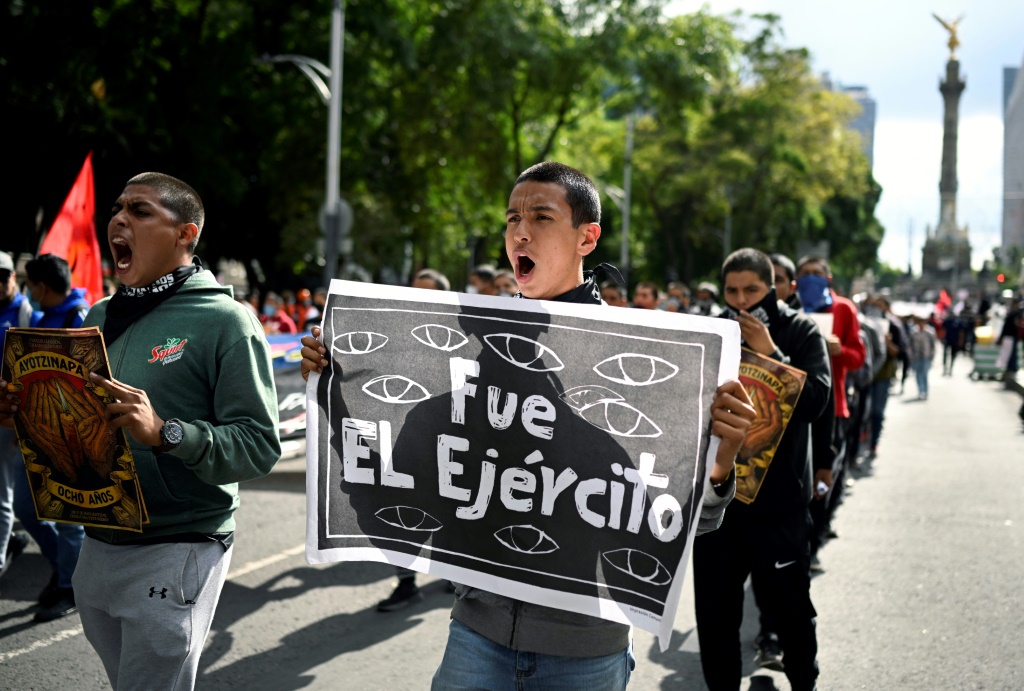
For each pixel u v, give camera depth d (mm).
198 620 2592
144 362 2607
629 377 2121
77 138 16172
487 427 2252
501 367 2242
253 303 24719
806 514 3615
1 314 5441
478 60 23000
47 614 4820
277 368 7984
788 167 41156
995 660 4484
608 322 2139
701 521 2188
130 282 2725
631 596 2098
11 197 16312
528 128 28047
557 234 2215
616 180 40781
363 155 23875
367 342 2371
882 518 7691
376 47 22000
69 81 14711
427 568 2295
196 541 2592
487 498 2248
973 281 85812
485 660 2199
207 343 2602
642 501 2105
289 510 7438
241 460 2516
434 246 28516
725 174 38500
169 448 2398
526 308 2217
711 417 2057
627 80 25953
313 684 4141
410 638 4770
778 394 3473
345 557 2375
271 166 23250
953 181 93500
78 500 2562
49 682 4055
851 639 4785
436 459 2307
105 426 2479
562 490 2178
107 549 2586
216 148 19500
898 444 12312
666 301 12906
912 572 6035
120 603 2547
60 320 5461
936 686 4176
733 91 40094
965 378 25984
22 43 13828
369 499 2367
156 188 2691
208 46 19297
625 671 2254
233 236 27250
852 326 6461
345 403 2385
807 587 3574
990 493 8812
